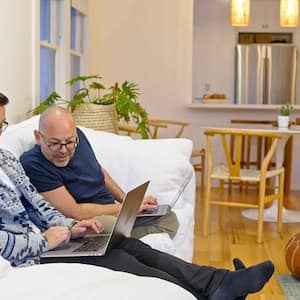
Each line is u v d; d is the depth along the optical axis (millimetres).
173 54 6414
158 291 1111
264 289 3074
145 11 6375
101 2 6348
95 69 6258
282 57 8156
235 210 5203
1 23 3096
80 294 1069
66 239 1939
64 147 2309
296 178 6480
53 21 4535
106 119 3771
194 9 8234
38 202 2176
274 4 8234
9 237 1759
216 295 1744
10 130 2590
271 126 5297
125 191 2787
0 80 3113
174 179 2756
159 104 6480
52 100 3602
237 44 8234
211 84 8352
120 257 1910
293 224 4688
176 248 2523
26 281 1148
